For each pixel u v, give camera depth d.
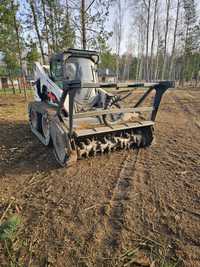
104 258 2.16
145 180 3.64
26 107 11.23
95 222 2.66
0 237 2.44
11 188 3.50
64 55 4.94
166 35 28.23
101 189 3.39
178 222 2.62
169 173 3.88
